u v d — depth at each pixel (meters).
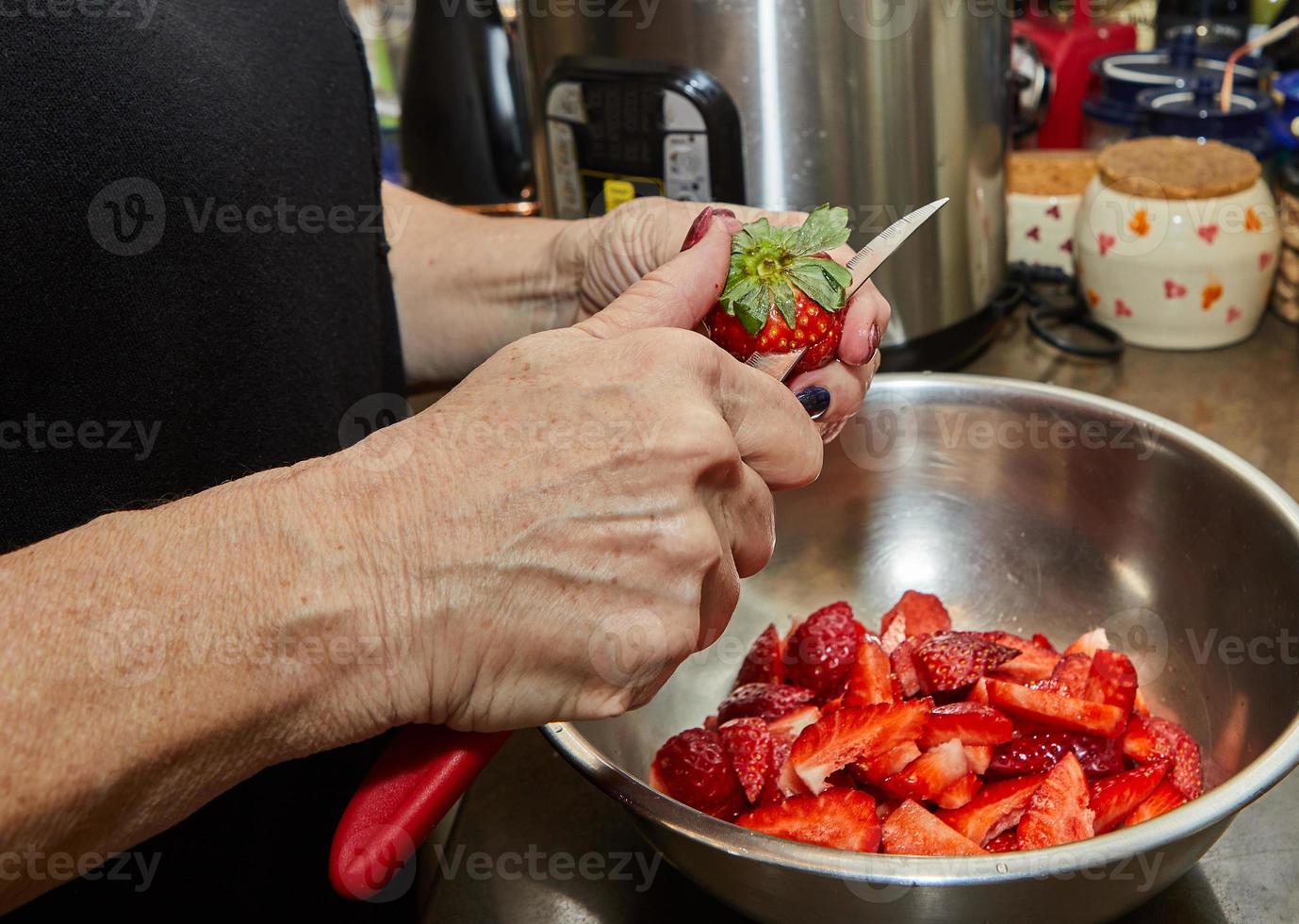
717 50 0.86
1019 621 0.78
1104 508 0.74
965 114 0.94
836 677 0.69
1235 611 0.65
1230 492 0.65
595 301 0.78
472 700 0.44
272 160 0.65
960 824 0.59
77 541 0.41
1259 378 1.04
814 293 0.54
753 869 0.47
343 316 0.72
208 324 0.60
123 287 0.55
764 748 0.63
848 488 0.80
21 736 0.37
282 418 0.66
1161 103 1.20
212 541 0.41
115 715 0.38
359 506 0.41
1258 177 1.03
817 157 0.90
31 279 0.52
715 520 0.46
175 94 0.58
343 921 0.64
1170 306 1.06
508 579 0.42
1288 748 0.47
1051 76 1.31
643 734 0.70
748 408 0.48
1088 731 0.62
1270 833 0.62
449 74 1.22
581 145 0.95
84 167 0.53
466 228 0.83
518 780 0.70
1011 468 0.77
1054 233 1.17
